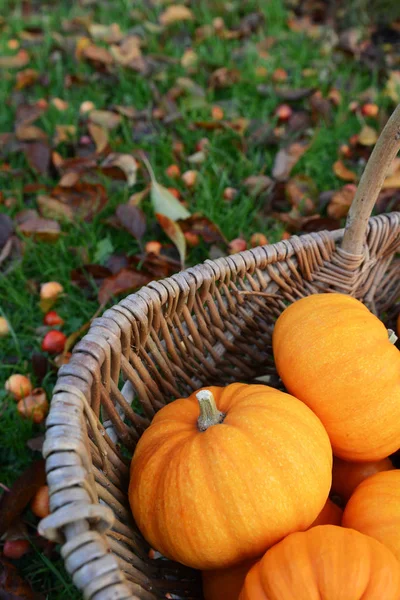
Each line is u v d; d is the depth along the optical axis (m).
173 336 0.53
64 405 0.41
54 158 0.93
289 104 1.05
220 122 0.97
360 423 0.49
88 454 0.40
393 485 0.47
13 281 0.78
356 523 0.47
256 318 0.56
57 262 0.79
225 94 1.09
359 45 1.17
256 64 1.13
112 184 0.88
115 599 0.35
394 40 1.24
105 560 0.36
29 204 0.88
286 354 0.50
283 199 0.85
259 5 1.33
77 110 1.06
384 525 0.45
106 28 1.24
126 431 0.50
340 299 0.52
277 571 0.41
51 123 1.02
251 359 0.58
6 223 0.80
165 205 0.78
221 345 0.56
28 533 0.60
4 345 0.73
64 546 0.36
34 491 0.58
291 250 0.55
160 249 0.79
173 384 0.54
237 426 0.45
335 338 0.49
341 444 0.50
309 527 0.48
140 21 1.33
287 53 1.17
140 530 0.47
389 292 0.62
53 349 0.70
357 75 1.09
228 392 0.49
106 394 0.47
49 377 0.71
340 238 0.56
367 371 0.48
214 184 0.88
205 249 0.78
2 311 0.73
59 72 1.13
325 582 0.41
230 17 1.32
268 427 0.45
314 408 0.50
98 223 0.83
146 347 0.51
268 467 0.44
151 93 1.07
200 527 0.43
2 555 0.58
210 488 0.43
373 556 0.42
